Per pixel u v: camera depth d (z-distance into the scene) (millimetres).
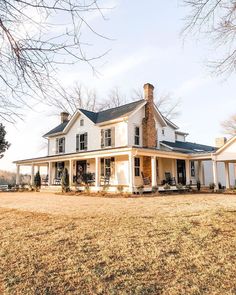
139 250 4980
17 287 3574
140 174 20266
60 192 19953
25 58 2732
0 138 22281
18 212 9695
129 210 9430
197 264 4320
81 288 3541
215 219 7453
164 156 18938
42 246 5297
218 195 16203
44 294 3393
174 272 4027
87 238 5805
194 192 19078
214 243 5398
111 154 17828
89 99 31375
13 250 5078
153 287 3547
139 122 20703
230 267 4195
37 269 4168
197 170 24594
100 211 9297
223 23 4828
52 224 7270
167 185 18609
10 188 26828
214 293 3367
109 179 20406
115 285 3613
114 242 5477
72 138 24172
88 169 22094
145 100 21016
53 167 25844
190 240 5578
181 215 8211
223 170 27281
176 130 26562
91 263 4383
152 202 12094
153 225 6898
